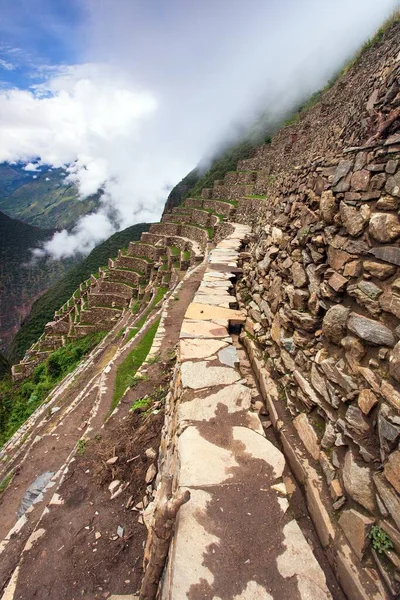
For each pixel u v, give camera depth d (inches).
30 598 142.9
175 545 91.0
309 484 110.8
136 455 207.6
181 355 177.8
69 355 868.6
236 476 111.0
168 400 210.2
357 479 94.0
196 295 266.7
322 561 97.0
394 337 93.9
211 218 1061.1
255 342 200.8
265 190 841.5
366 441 95.7
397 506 80.4
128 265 1275.8
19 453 355.9
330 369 117.3
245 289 271.9
